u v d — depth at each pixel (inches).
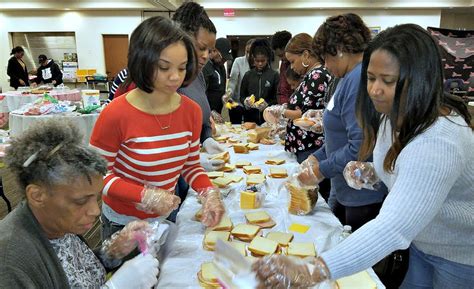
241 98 157.9
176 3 373.1
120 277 37.1
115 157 46.9
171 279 39.6
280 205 60.6
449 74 322.7
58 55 406.0
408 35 32.0
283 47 138.5
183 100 49.6
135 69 42.6
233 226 52.3
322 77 85.4
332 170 57.3
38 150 29.1
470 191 35.1
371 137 46.8
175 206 45.3
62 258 35.0
